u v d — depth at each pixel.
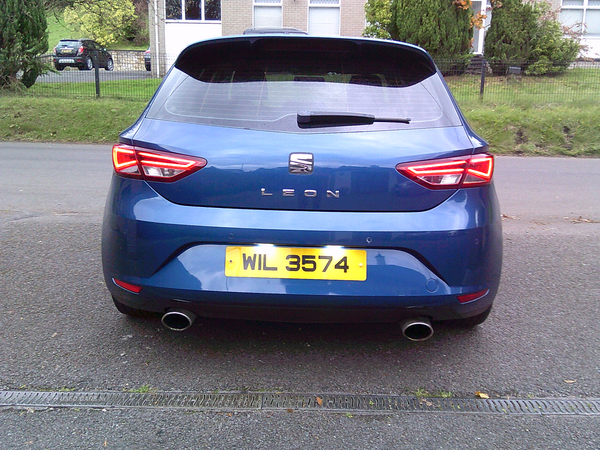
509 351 3.21
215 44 2.98
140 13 59.59
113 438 2.36
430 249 2.62
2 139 12.25
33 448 2.28
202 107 2.83
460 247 2.65
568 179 8.88
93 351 3.10
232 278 2.62
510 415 2.58
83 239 5.15
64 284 4.06
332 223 2.60
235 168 2.63
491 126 12.51
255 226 2.59
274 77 2.90
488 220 2.75
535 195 7.59
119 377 2.84
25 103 13.72
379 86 2.89
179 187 2.67
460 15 16.50
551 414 2.60
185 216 2.64
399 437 2.40
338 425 2.48
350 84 2.88
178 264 2.66
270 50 2.99
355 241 2.60
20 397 2.64
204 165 2.64
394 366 3.02
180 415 2.53
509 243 5.36
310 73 2.92
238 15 23.52
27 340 3.20
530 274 4.49
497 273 2.84
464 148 2.71
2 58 15.14
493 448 2.34
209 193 2.65
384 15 16.88
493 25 17.30
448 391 2.78
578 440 2.40
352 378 2.88
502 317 3.68
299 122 2.71
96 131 12.73
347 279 2.61
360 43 2.93
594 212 6.64
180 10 23.78
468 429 2.47
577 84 15.25
